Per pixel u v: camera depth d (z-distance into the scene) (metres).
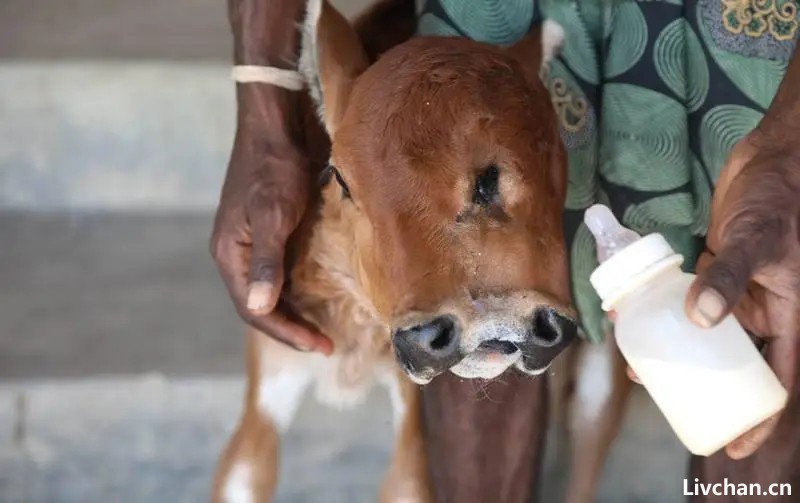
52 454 3.45
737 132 2.39
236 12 2.35
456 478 2.46
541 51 2.19
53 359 3.57
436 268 1.79
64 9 4.16
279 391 2.80
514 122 1.85
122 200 3.93
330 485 3.42
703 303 1.54
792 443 2.07
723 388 1.69
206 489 3.45
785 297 1.78
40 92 3.93
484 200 1.82
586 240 2.47
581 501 3.03
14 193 3.92
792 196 1.70
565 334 1.82
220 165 3.96
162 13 4.17
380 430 3.44
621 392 2.99
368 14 2.74
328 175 2.33
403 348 1.82
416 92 1.88
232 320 3.67
